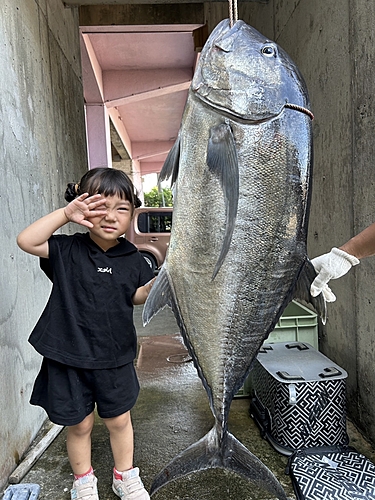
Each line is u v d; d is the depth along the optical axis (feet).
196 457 5.03
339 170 7.86
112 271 5.45
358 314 7.37
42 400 5.45
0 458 6.03
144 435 7.59
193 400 9.04
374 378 6.88
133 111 40.50
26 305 7.48
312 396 6.63
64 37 13.08
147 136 50.52
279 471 6.34
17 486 5.95
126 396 5.59
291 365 7.38
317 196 8.97
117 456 5.82
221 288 4.62
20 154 7.60
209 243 4.56
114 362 5.46
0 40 6.95
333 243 8.21
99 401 5.51
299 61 9.75
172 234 4.80
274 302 4.74
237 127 4.29
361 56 6.84
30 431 7.28
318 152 8.86
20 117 7.75
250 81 4.29
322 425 6.70
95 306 5.36
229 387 4.88
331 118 8.14
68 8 13.87
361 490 5.66
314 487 5.74
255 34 4.55
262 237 4.48
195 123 4.55
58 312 5.31
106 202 5.16
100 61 28.94
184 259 4.75
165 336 14.19
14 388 6.69
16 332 6.90
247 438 7.33
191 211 4.62
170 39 25.88
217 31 4.55
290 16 10.25
